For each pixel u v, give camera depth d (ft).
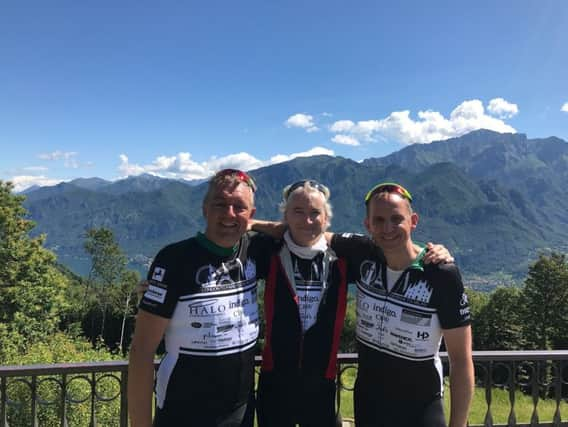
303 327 8.81
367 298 9.00
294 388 8.79
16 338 65.21
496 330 110.52
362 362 9.14
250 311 8.30
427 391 8.52
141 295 8.32
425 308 8.32
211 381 7.80
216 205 7.93
